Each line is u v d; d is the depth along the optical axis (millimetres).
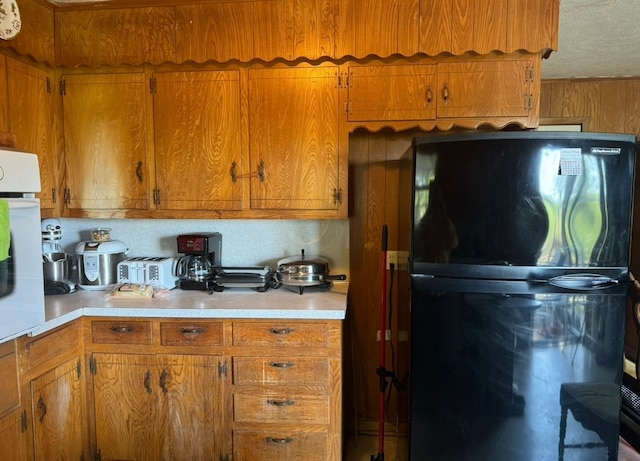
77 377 1917
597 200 1517
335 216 2125
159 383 1930
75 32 2148
